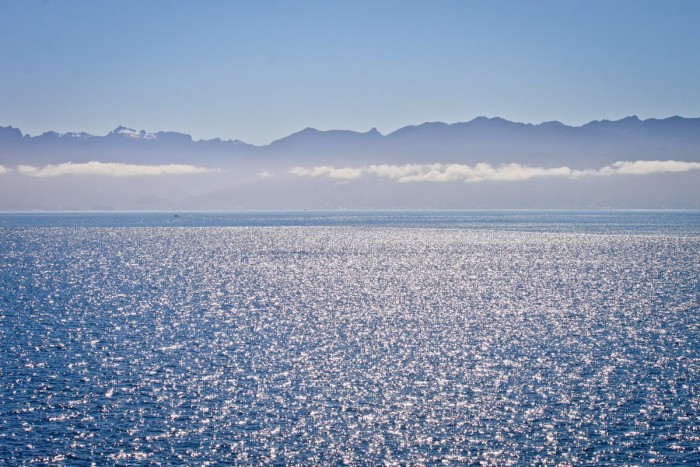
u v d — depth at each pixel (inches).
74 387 2169.0
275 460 1658.5
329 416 1930.4
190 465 1630.2
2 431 1807.3
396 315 3491.6
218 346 2751.0
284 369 2396.7
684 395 2086.6
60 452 1691.7
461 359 2532.0
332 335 2972.4
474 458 1665.8
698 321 3253.0
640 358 2527.1
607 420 1891.0
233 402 2042.3
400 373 2346.2
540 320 3316.9
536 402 2036.2
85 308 3705.7
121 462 1642.5
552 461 1649.9
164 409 1979.6
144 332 3029.0
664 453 1686.8
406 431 1824.6
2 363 2440.9
